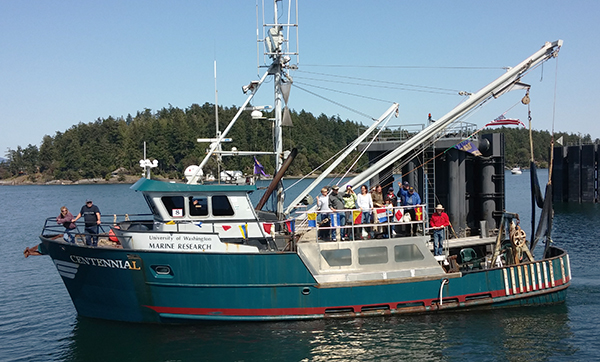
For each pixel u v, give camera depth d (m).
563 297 17.88
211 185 15.94
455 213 23.03
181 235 15.22
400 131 24.58
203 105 130.25
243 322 15.59
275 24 17.45
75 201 77.19
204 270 15.20
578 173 57.41
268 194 17.22
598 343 14.70
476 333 15.30
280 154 17.78
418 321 16.03
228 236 16.12
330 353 13.97
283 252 15.31
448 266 17.08
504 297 16.98
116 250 15.17
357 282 15.67
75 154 134.00
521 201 65.56
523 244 17.92
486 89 18.31
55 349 14.76
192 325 15.78
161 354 14.09
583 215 46.16
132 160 128.88
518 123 20.20
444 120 18.62
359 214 16.09
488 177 24.39
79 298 16.55
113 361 13.86
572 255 27.89
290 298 15.51
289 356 13.80
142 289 15.48
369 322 15.81
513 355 13.96
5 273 25.27
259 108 17.58
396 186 58.53
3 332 16.28
